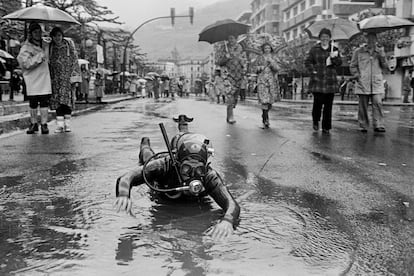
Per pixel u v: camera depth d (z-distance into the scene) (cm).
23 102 1803
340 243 319
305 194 452
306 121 1292
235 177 521
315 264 283
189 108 2014
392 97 4128
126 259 283
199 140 388
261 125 1140
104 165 576
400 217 381
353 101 3319
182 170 374
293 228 349
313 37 1275
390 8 3900
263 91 1070
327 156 673
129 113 1605
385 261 289
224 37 1260
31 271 267
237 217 347
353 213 391
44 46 894
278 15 8256
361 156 677
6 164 581
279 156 665
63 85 917
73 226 343
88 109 1845
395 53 3962
